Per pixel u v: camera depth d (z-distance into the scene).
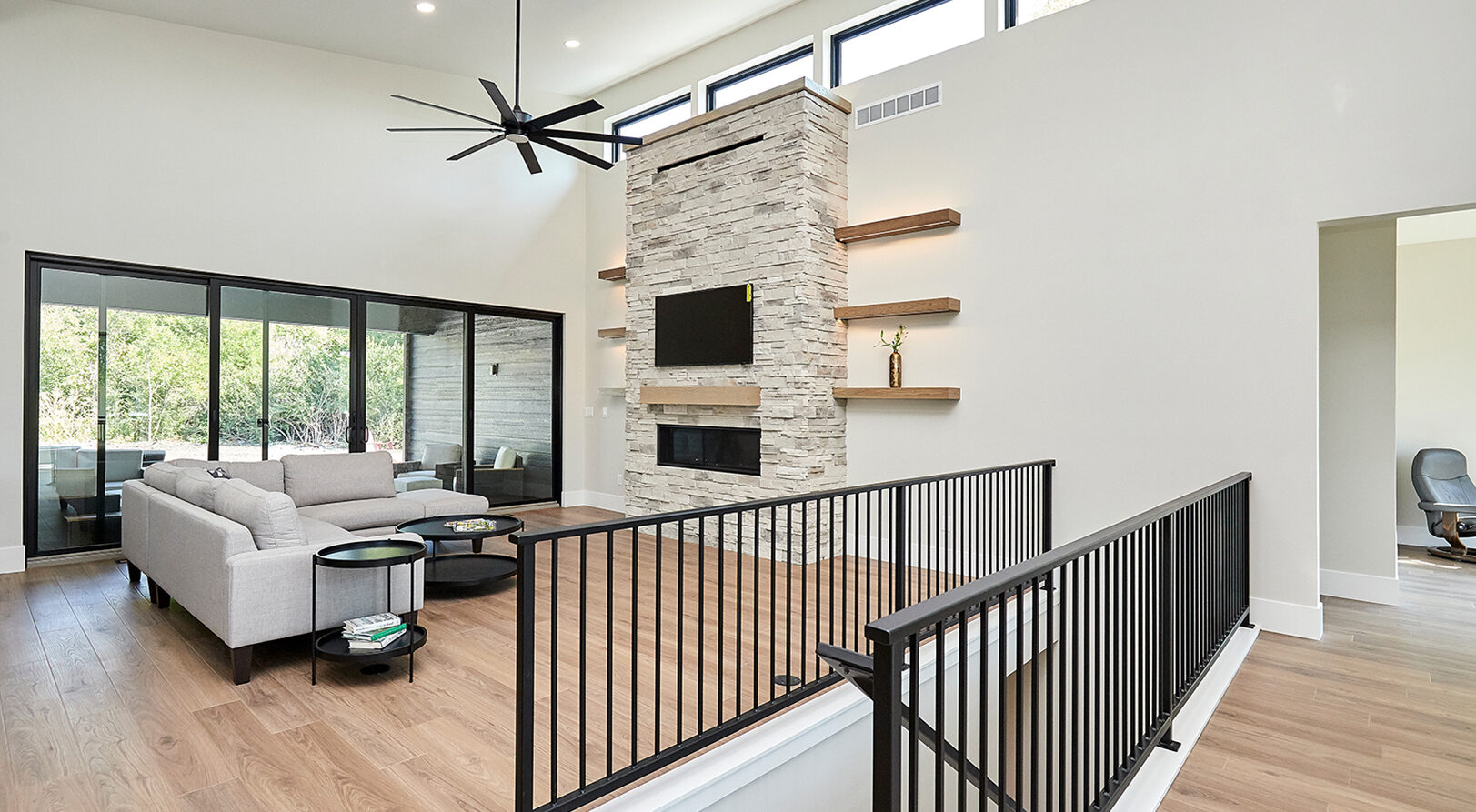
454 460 7.28
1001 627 1.51
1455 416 6.42
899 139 5.48
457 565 4.97
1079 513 4.58
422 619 4.04
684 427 6.41
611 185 7.90
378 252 6.71
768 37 6.25
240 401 6.01
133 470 5.57
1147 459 4.33
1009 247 4.89
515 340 7.75
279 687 3.08
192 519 3.55
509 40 6.37
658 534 2.26
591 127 8.05
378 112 6.73
